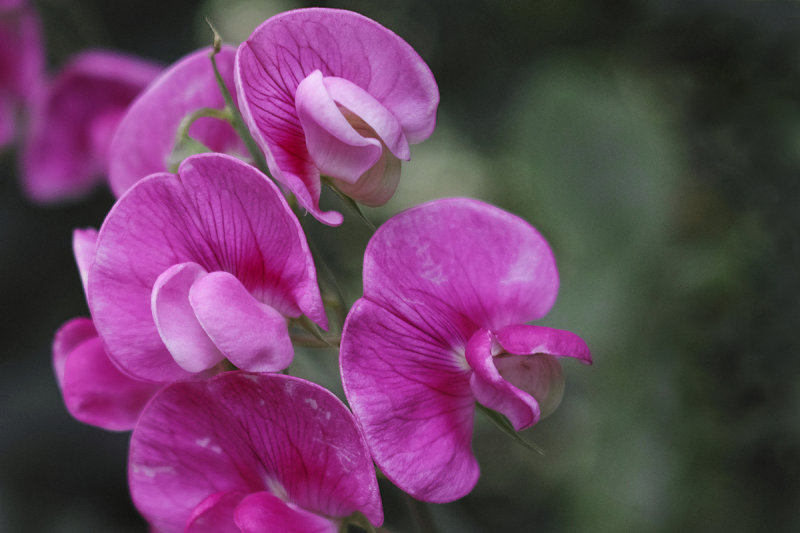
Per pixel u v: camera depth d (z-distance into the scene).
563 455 0.49
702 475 0.38
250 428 0.30
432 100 0.30
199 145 0.29
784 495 0.38
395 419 0.29
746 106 0.39
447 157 0.59
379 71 0.30
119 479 0.46
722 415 0.38
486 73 0.49
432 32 0.50
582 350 0.29
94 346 0.31
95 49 0.50
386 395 0.29
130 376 0.30
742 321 0.38
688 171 0.40
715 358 0.38
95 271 0.29
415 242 0.30
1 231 0.50
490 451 0.52
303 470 0.30
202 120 0.31
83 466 0.46
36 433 0.46
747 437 0.38
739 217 0.39
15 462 0.45
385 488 0.40
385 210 0.53
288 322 0.30
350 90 0.29
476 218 0.30
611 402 0.38
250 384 0.29
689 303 0.38
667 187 0.38
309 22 0.29
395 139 0.29
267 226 0.29
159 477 0.30
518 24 0.48
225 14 0.60
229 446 0.30
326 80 0.29
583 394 0.43
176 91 0.31
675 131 0.40
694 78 0.41
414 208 0.30
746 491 0.38
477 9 0.49
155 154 0.31
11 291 0.49
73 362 0.31
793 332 0.38
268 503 0.30
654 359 0.38
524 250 0.30
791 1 0.39
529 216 0.40
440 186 0.60
